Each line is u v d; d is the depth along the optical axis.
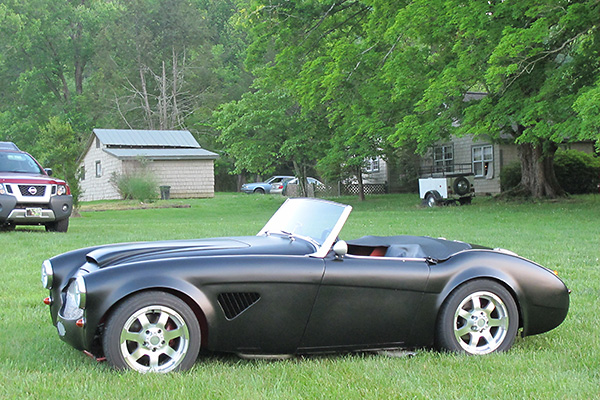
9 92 68.19
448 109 23.97
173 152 42.06
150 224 20.03
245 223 20.58
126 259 4.74
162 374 4.32
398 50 24.98
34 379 4.25
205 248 4.94
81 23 68.88
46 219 15.38
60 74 68.69
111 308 4.36
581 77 21.78
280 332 4.74
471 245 5.66
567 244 12.88
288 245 5.04
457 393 4.04
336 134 34.31
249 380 4.29
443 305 5.04
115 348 4.33
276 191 50.12
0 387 4.05
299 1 28.30
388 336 5.02
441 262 5.17
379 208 30.00
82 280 4.35
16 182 15.06
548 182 29.06
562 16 19.55
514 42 18.64
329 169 37.28
